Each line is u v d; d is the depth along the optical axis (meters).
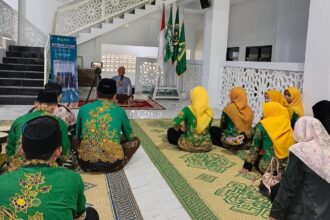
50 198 1.26
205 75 8.04
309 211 1.60
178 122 3.96
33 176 1.28
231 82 7.12
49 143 1.32
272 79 5.55
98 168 3.18
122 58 12.34
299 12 8.35
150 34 12.10
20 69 8.38
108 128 3.17
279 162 2.82
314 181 1.58
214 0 7.61
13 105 7.15
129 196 2.75
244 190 2.92
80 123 3.24
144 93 10.30
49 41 8.04
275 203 1.74
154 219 2.38
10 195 1.24
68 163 3.24
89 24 9.04
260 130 3.00
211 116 4.04
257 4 10.47
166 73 9.48
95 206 2.54
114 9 9.20
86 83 9.78
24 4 9.83
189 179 3.17
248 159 3.27
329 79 3.95
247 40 11.10
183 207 2.58
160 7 9.31
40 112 2.54
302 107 4.25
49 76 8.10
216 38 7.73
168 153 4.00
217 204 2.64
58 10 8.73
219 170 3.44
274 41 9.51
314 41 4.18
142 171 3.35
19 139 2.40
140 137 4.74
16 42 9.68
